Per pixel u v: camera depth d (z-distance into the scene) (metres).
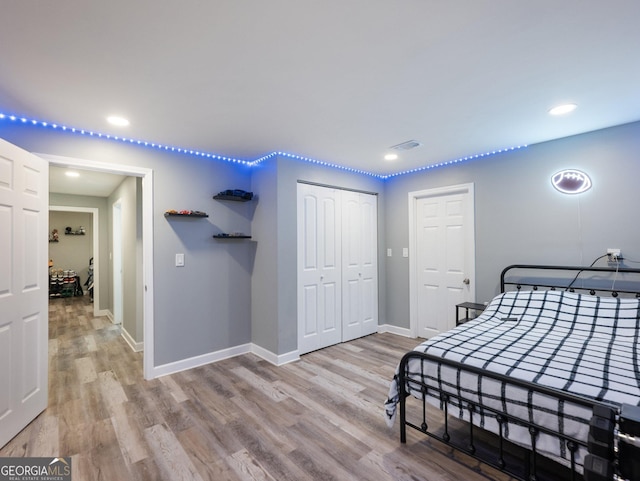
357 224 4.27
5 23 1.38
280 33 1.49
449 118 2.50
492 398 1.61
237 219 3.66
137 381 2.96
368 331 4.38
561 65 1.78
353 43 1.57
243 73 1.83
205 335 3.39
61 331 4.77
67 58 1.65
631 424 0.99
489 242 3.49
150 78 1.87
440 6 1.32
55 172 4.02
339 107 2.29
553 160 3.03
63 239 8.12
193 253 3.32
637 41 1.56
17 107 2.22
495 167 3.43
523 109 2.35
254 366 3.31
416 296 4.27
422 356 1.90
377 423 2.26
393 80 1.93
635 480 0.97
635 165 2.61
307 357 3.56
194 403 2.54
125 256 4.35
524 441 1.51
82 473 1.76
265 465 1.83
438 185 3.96
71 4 1.28
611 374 1.57
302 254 3.62
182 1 1.28
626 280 2.66
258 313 3.63
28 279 2.23
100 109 2.27
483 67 1.80
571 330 2.41
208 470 1.79
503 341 2.13
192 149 3.24
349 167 4.05
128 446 2.00
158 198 3.10
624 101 2.22
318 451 1.95
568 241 2.95
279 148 3.24
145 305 3.02
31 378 2.26
